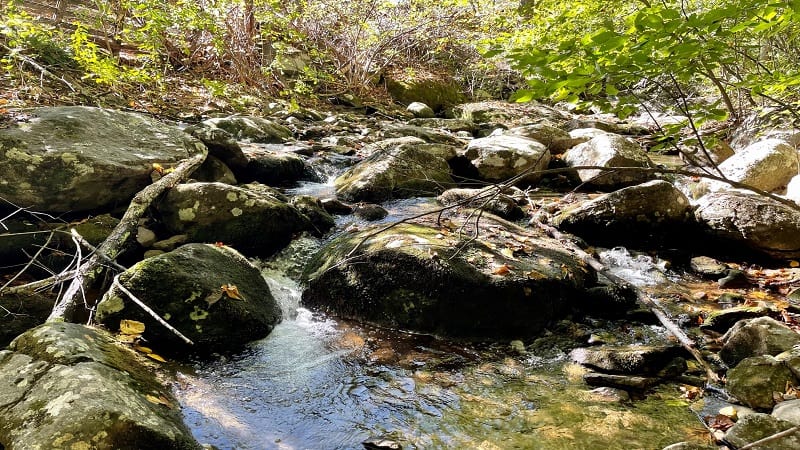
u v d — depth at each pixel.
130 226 3.83
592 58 2.20
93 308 3.02
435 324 3.24
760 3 2.02
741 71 6.89
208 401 2.48
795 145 7.12
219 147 5.29
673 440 2.28
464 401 2.58
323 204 5.01
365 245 3.70
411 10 12.21
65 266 3.60
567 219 4.79
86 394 1.96
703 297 3.78
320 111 10.07
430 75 14.00
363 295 3.45
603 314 3.54
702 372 2.85
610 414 2.46
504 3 12.79
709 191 5.59
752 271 4.25
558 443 2.26
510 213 5.09
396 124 9.02
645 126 10.52
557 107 14.70
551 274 3.47
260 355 2.96
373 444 2.24
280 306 3.54
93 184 4.09
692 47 2.11
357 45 11.83
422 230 3.92
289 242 4.32
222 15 8.71
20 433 1.84
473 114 11.57
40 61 7.07
